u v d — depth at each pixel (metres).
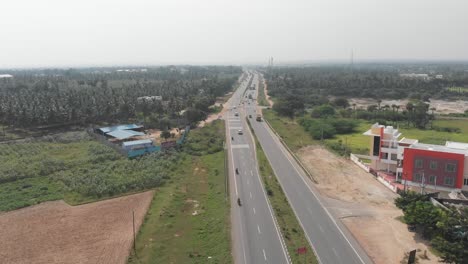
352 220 62.72
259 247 53.12
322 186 79.12
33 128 130.50
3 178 81.19
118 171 86.00
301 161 97.44
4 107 128.62
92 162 93.94
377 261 49.97
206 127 139.00
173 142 106.88
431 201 64.75
